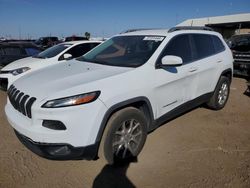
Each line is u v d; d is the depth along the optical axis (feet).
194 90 14.69
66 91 9.26
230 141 13.41
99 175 10.28
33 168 10.67
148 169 10.73
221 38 17.92
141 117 11.08
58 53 23.48
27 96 9.87
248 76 31.96
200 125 15.47
